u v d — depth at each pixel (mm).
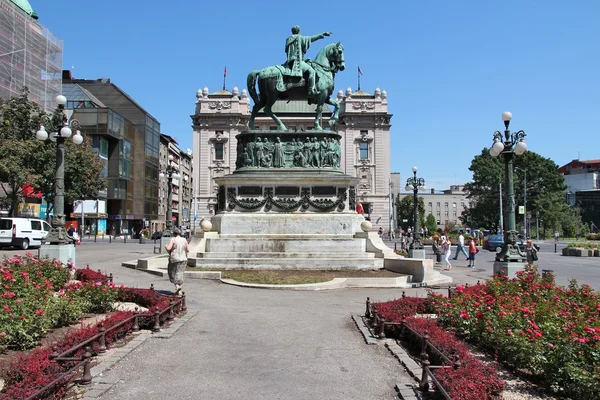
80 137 16781
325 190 20203
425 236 67438
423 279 16047
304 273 16641
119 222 66375
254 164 20781
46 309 8484
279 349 8008
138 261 19344
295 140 21000
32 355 6176
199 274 16016
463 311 8531
